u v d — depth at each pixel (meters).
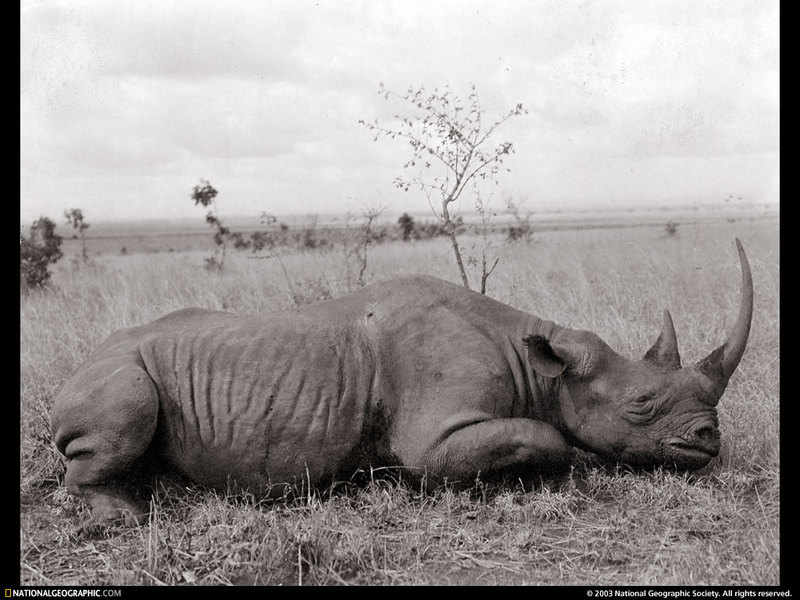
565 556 5.15
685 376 6.21
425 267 13.89
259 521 5.47
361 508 5.88
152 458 6.16
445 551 5.26
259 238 17.48
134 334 6.49
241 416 6.07
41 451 6.85
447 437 5.97
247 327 6.36
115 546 5.49
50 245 17.08
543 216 78.31
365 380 6.19
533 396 6.46
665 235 23.56
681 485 5.95
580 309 10.25
